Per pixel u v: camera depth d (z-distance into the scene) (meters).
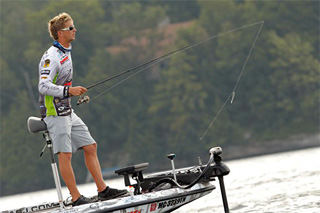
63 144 22.95
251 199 36.44
